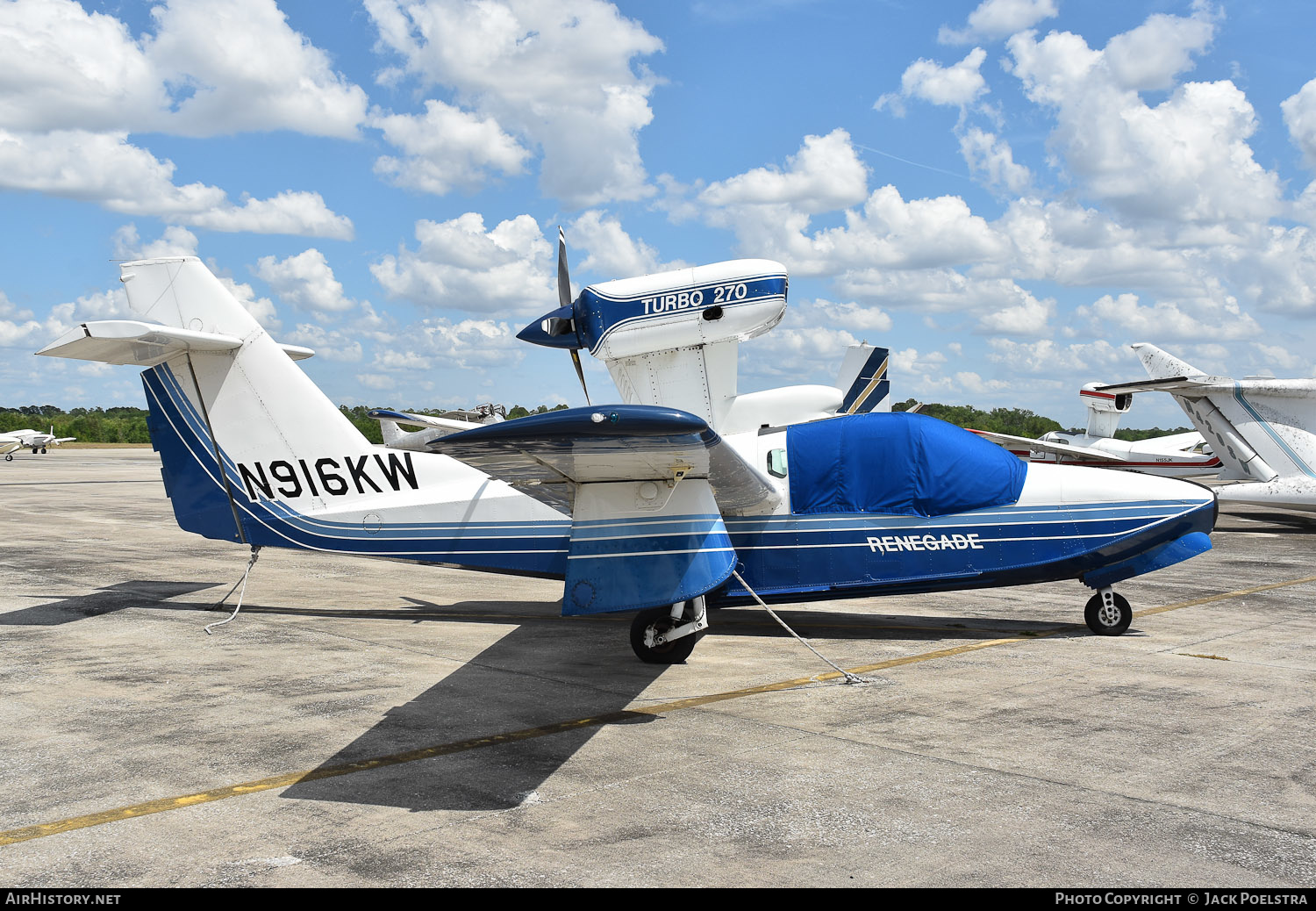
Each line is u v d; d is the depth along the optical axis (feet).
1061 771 14.44
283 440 27.43
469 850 11.48
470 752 15.46
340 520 27.32
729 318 23.41
